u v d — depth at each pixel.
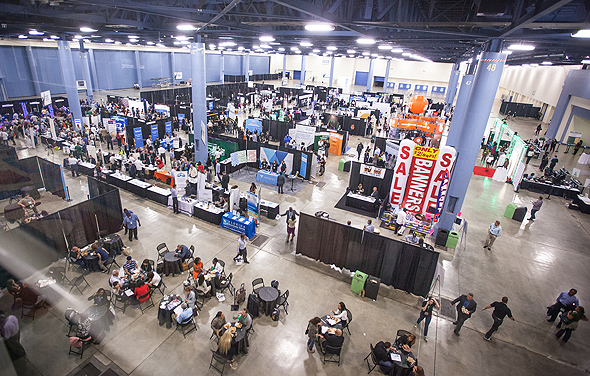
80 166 18.78
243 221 13.59
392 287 11.24
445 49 25.67
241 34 19.47
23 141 19.86
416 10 11.85
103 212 12.64
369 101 44.53
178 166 18.36
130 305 9.59
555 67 37.50
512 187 21.34
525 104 47.09
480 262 12.97
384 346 7.94
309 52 45.00
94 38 25.28
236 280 10.99
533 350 9.04
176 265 10.95
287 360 8.19
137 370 7.60
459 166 13.45
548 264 13.09
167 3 10.41
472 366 8.41
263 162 20.12
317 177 21.03
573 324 8.99
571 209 18.47
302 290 10.77
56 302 8.66
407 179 14.95
